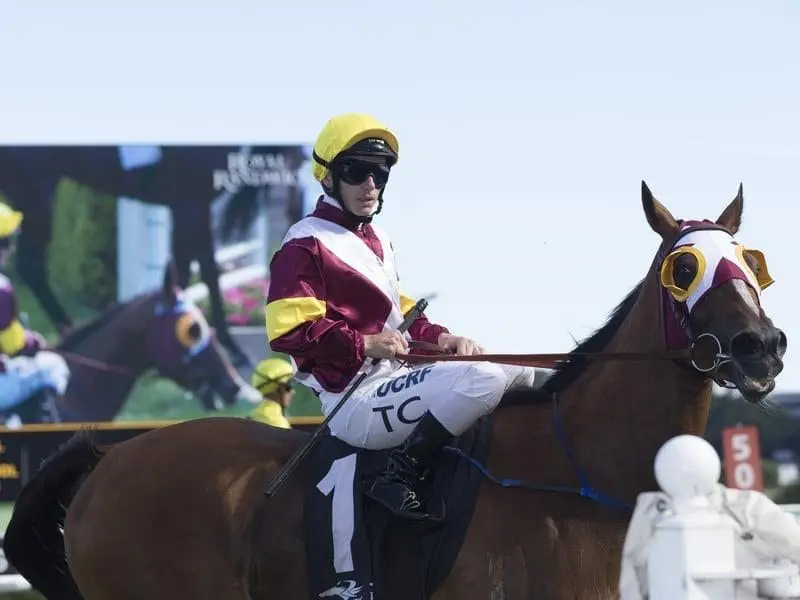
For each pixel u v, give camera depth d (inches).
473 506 201.8
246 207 646.5
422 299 222.7
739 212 204.1
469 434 209.6
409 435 206.2
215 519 214.4
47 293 634.8
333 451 214.7
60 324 635.5
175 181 642.8
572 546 197.0
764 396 183.8
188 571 214.5
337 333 207.5
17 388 629.9
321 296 215.3
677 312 193.0
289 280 213.0
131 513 218.4
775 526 157.3
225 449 221.0
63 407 631.8
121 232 639.1
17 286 632.4
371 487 206.4
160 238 641.6
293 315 210.2
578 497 200.7
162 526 216.2
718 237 191.9
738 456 467.2
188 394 639.1
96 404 633.6
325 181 223.0
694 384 195.0
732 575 138.1
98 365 634.2
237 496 215.2
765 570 140.3
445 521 201.8
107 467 227.1
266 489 208.2
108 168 642.2
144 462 222.8
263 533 212.4
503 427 209.5
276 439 222.7
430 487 206.7
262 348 644.1
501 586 196.5
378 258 221.9
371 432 210.2
